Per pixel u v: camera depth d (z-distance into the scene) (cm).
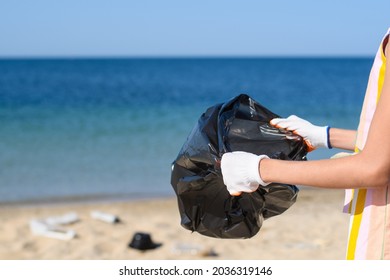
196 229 291
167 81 7381
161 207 1220
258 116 298
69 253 875
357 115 3356
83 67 12675
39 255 866
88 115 3184
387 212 238
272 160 243
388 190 238
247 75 9106
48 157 1861
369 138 223
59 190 1405
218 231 286
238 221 283
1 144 2128
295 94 5150
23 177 1559
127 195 1352
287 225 1037
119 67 12925
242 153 252
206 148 271
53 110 3441
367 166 220
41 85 6178
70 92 5172
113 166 1719
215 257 854
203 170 277
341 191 1373
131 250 891
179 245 909
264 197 276
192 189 279
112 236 966
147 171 1644
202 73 9969
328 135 298
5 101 4081
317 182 229
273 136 287
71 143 2156
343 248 901
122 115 3219
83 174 1602
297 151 285
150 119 3016
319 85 6425
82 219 1087
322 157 1689
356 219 247
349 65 14938
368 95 246
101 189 1417
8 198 1316
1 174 1596
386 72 224
